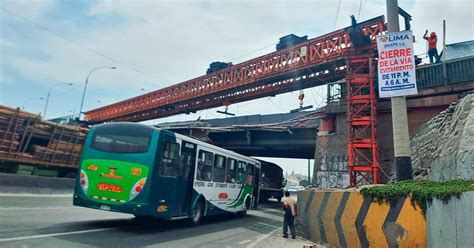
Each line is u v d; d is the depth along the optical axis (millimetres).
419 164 16859
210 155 14344
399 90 10062
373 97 22734
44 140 22469
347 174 23547
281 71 30688
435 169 13609
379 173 21938
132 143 10469
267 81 32938
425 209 6688
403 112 10688
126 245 8203
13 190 16938
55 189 19703
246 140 34219
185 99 42625
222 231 12992
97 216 13508
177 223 13852
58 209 14031
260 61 33562
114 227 11031
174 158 11406
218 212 15492
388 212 7691
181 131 39750
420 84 21969
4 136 19594
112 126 10859
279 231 14750
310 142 29750
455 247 5242
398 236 7250
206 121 44906
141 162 10211
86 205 10227
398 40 10328
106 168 10266
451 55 24203
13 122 20156
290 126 29688
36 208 13266
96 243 8016
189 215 12625
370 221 8242
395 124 10727
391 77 10227
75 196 10344
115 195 10016
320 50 28250
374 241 7977
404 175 10219
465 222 5000
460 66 20531
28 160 20766
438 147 14922
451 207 5441
